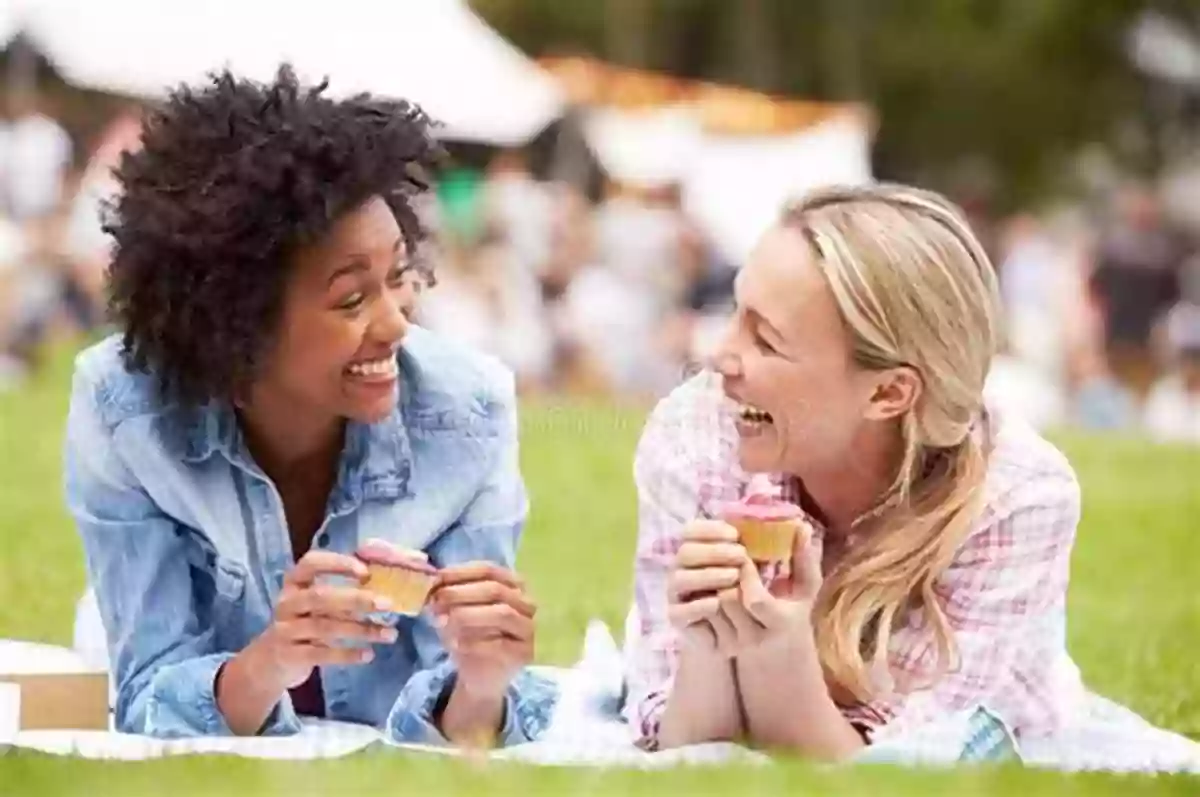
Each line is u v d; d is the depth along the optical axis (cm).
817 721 552
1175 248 3162
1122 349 3048
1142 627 1055
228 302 568
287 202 563
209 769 486
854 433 580
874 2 4384
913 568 580
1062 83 4466
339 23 2538
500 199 2655
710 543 541
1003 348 632
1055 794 485
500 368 631
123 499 595
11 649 677
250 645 565
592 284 2611
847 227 570
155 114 587
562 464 1502
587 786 475
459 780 479
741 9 4175
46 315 2412
